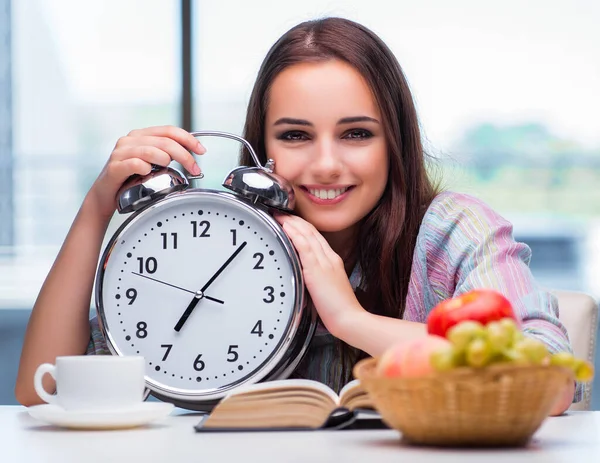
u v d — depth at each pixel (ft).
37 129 15.06
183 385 5.86
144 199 6.04
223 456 3.83
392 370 3.99
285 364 5.90
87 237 6.63
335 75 6.57
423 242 6.77
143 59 14.75
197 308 5.93
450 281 6.64
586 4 14.42
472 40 14.38
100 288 5.97
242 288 5.93
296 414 4.70
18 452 4.00
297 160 6.63
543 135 14.65
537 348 3.84
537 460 3.69
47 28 15.01
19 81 15.05
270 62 6.85
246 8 14.46
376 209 6.95
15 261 15.28
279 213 6.30
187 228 6.01
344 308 5.92
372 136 6.69
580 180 14.88
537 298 5.98
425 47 14.33
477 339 3.79
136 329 5.94
